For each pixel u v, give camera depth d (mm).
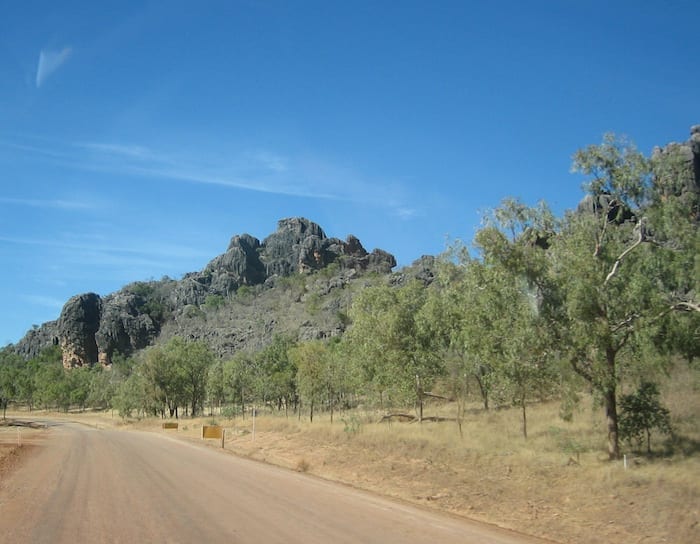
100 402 136000
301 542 10422
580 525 13344
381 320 40312
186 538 10625
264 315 199875
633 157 19422
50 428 69500
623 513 13672
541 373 21812
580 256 19156
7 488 17484
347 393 60250
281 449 31641
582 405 29578
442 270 28859
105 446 35812
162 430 60188
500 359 22516
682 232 19094
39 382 137375
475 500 16406
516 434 26203
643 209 19531
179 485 18094
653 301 19047
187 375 87562
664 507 13438
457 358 31281
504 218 20625
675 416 22781
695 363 25125
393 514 13812
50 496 15805
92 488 17375
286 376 65688
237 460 27016
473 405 44188
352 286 194750
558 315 19766
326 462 25438
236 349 165875
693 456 18500
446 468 20891
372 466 22922
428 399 49562
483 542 11062
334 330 145750
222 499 15320
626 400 20047
